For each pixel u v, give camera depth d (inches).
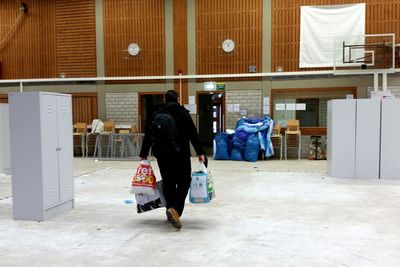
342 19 418.0
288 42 431.2
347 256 130.0
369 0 412.8
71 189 199.3
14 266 124.3
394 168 268.7
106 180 289.3
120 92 470.0
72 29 479.2
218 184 267.0
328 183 265.0
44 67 489.1
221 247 139.5
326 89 424.5
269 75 433.7
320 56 423.8
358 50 392.2
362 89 417.4
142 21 461.4
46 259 129.9
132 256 131.6
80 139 475.5
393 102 267.1
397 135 267.0
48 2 483.8
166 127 156.3
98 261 127.5
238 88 445.1
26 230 163.0
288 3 429.7
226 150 419.5
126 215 186.1
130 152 433.4
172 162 158.7
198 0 448.1
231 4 441.7
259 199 218.1
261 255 131.3
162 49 458.3
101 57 472.7
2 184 276.4
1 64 500.1
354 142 276.2
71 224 171.2
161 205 165.3
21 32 493.0
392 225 165.5
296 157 436.5
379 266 121.3
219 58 447.2
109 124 461.1
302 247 139.0
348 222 170.6
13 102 176.4
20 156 177.5
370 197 220.5
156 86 461.4
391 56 380.5
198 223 170.4
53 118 184.2
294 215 183.2
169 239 148.8
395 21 409.7
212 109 472.7
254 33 438.6
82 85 478.6
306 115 434.3
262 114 441.1
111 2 467.2
